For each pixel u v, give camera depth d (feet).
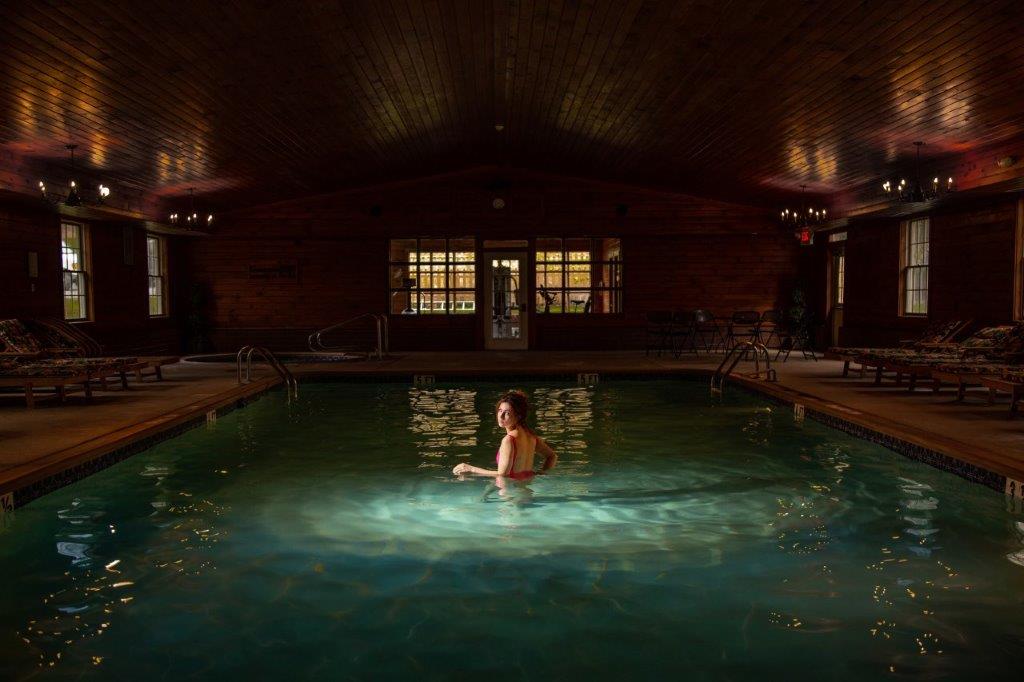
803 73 25.59
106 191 33.53
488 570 11.87
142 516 14.97
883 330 42.45
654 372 36.42
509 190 51.21
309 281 51.47
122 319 43.68
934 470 18.16
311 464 19.45
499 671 8.81
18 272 34.17
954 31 20.57
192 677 8.70
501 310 51.88
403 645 9.46
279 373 34.40
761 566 12.04
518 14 25.18
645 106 32.96
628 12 23.52
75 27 20.72
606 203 51.21
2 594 11.12
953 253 36.14
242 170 40.37
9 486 14.61
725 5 21.67
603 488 16.70
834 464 19.10
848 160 35.47
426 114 36.76
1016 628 9.89
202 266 51.44
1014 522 14.33
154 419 22.33
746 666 8.90
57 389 27.71
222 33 23.02
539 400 30.17
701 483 17.17
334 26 24.38
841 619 10.16
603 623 10.05
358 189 51.11
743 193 47.11
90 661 9.10
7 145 29.35
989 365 26.04
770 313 47.60
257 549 12.96
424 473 18.38
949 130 28.45
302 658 9.14
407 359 44.34
